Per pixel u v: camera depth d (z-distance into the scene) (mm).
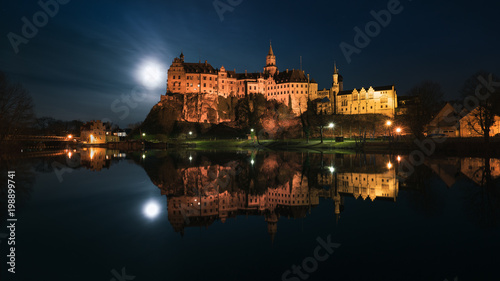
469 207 13680
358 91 167000
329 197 17422
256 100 199750
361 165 35938
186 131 172875
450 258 8211
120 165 37969
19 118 65000
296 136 162250
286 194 19016
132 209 14344
